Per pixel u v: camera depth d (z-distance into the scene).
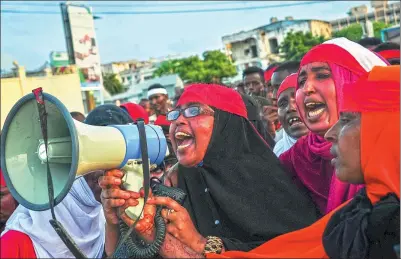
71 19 30.81
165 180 2.41
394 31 10.40
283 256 1.78
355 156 1.67
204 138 2.22
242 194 2.21
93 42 31.98
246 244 2.06
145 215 1.92
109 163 1.86
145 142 1.92
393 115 1.61
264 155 2.31
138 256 1.92
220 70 48.66
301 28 53.78
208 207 2.29
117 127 1.94
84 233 2.47
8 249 2.27
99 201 2.47
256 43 55.25
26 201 1.85
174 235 1.93
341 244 1.66
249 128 2.34
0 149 1.91
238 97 2.33
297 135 3.13
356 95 1.67
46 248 2.33
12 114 1.88
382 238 1.64
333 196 2.09
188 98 2.25
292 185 2.27
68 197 2.43
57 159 1.86
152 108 7.69
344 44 2.11
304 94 2.15
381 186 1.63
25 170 1.92
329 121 2.11
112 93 54.12
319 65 2.11
